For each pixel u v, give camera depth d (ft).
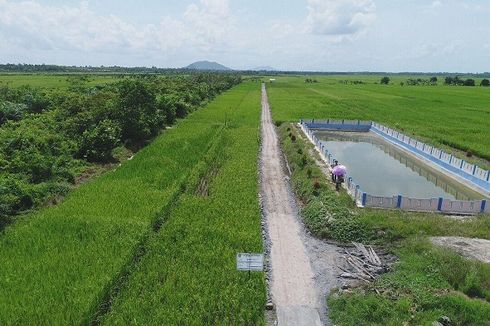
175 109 182.09
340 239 72.59
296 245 70.28
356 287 57.31
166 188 89.15
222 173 105.19
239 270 56.90
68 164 104.53
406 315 49.98
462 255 65.00
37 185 85.40
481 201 81.92
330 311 52.08
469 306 50.24
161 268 57.57
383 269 62.08
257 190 94.07
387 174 123.24
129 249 60.23
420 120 206.80
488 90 419.74
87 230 66.64
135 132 135.44
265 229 76.43
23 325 44.57
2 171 90.84
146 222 69.72
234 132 162.20
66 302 48.06
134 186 89.20
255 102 276.41
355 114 225.97
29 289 50.98
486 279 56.70
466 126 188.34
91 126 122.42
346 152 151.94
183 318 47.06
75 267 55.47
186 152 121.29
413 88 457.68
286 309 52.26
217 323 47.32
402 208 82.94
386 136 171.63
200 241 65.92
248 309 49.65
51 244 62.13
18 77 395.34
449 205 82.28
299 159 119.65
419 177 120.57
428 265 61.00
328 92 389.60
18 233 65.87
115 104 136.36
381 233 73.00
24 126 118.11
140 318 46.75
